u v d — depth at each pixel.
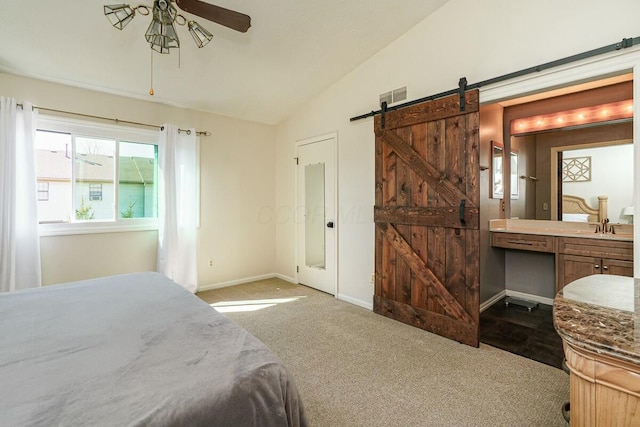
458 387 1.91
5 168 2.66
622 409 0.71
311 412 1.69
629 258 2.59
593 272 2.77
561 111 3.35
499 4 2.40
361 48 3.14
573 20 2.08
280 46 2.96
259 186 4.55
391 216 3.02
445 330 2.63
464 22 2.59
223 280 4.21
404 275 2.94
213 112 4.06
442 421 1.62
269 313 3.20
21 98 2.82
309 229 4.16
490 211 3.49
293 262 4.44
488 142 3.41
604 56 1.96
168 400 0.79
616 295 1.07
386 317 3.08
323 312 3.24
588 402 0.77
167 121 3.69
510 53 2.35
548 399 1.79
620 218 3.04
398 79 3.05
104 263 3.29
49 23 2.34
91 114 3.19
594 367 0.75
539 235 3.10
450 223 2.58
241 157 4.34
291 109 4.27
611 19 1.95
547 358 2.28
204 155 3.99
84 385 0.86
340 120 3.66
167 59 2.92
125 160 3.42
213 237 4.10
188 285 3.78
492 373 2.07
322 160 3.92
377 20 2.78
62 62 2.77
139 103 3.49
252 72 3.32
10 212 2.67
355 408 1.72
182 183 3.73
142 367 0.95
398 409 1.71
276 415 0.90
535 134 3.54
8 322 1.29
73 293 1.69
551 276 3.46
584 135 3.23
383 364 2.19
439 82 2.75
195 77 3.26
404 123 2.90
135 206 3.50
